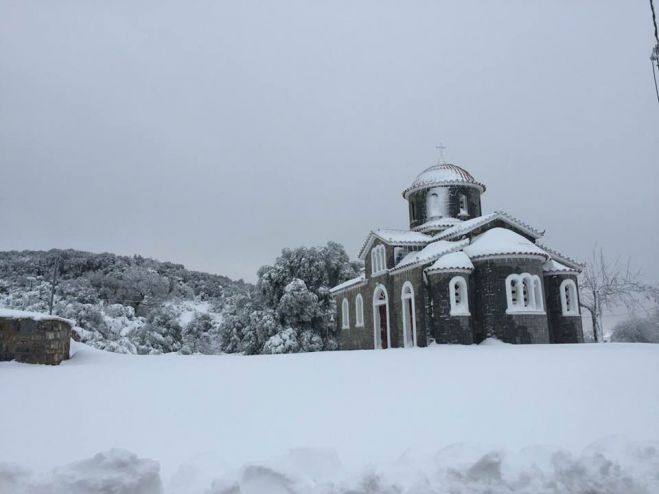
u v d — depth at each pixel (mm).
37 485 5492
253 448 7418
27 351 17828
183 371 15508
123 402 10625
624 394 10117
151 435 8156
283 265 51062
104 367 16891
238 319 51469
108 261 95562
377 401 10281
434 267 29578
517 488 5691
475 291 29719
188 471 6090
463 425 8352
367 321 37844
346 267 54344
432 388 11414
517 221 32438
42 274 86750
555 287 31500
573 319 30875
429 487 5652
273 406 10109
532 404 9570
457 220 36312
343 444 7516
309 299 47125
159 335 53500
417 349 24391
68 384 12938
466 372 13547
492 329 28328
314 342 46281
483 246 29828
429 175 38531
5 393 11664
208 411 9758
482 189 38531
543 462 6309
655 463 6160
